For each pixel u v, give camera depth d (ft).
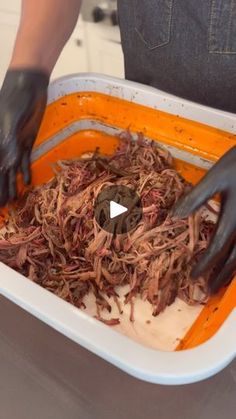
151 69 2.29
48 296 1.29
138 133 2.08
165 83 2.29
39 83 1.91
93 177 1.92
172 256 1.69
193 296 1.66
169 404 1.26
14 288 1.31
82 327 1.21
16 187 1.91
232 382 1.29
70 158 2.20
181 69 2.17
